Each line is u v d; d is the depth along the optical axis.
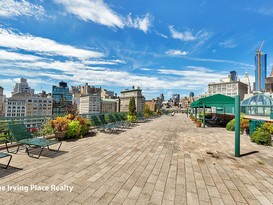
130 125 16.28
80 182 3.71
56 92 178.38
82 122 9.34
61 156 5.49
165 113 62.00
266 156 6.21
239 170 4.78
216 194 3.43
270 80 68.12
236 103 6.23
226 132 12.43
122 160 5.34
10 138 5.83
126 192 3.37
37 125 7.93
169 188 3.60
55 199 3.03
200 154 6.35
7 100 130.38
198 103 15.41
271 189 3.70
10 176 3.87
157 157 5.81
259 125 9.80
